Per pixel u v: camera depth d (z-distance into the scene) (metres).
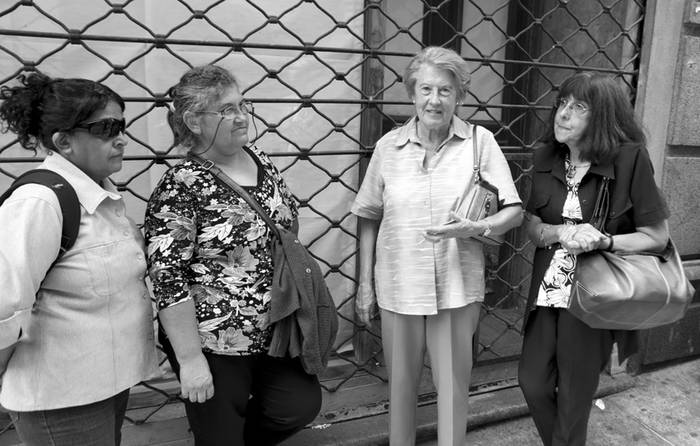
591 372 2.10
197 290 1.71
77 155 1.45
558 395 2.16
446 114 1.91
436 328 2.08
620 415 3.02
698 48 3.13
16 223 1.30
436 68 1.87
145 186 2.54
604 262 1.95
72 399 1.44
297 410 1.95
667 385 3.32
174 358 1.79
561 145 2.15
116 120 1.46
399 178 2.02
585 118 1.96
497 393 3.01
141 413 2.62
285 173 2.77
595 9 3.21
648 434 2.86
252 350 1.78
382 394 2.90
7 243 1.28
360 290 2.27
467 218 1.93
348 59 2.77
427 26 3.21
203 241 1.69
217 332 1.72
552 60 3.48
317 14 2.67
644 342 3.36
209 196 1.67
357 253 2.82
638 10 3.04
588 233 1.94
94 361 1.45
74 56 2.32
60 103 1.39
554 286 2.11
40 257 1.32
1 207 1.32
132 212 2.54
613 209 2.01
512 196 2.01
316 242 2.89
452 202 1.96
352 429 2.64
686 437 2.84
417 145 2.02
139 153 2.51
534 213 2.21
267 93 2.65
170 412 2.64
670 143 3.19
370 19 2.75
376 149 2.13
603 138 1.95
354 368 3.06
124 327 1.51
